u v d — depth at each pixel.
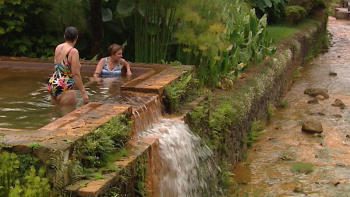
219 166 6.76
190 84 6.94
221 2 8.56
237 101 8.37
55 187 3.46
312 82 13.98
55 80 5.70
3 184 3.38
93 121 4.29
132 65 7.55
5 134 3.85
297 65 15.22
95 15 9.36
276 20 18.95
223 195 6.55
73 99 5.66
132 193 4.14
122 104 5.06
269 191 6.90
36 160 3.52
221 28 7.88
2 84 6.53
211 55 8.33
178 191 5.05
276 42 14.76
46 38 9.30
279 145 8.84
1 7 8.63
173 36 8.75
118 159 4.15
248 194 6.76
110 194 3.66
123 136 4.42
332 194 6.77
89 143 3.84
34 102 5.66
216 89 9.11
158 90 5.68
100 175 3.73
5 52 9.25
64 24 9.35
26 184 3.36
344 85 13.55
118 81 6.89
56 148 3.53
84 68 7.62
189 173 5.37
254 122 8.95
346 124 10.04
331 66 16.16
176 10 8.23
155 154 4.70
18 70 7.39
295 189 6.89
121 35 10.55
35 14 9.20
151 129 5.20
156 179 4.70
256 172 7.61
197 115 6.21
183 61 9.47
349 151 8.49
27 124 4.73
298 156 8.27
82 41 10.05
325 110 11.07
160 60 8.59
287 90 12.97
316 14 21.36
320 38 19.53
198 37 7.94
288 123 10.19
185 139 5.44
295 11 18.39
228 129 7.45
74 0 9.05
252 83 9.71
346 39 21.69
